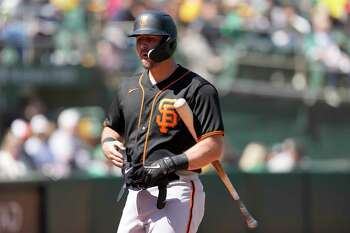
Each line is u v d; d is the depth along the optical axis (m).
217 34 52.16
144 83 17.67
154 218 17.27
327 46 55.41
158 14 17.25
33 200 33.53
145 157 17.39
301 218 41.25
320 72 54.72
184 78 17.45
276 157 45.12
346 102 55.19
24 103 48.62
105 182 35.41
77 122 40.78
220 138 17.16
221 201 38.16
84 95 49.47
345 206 43.38
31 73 47.53
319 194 42.28
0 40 46.75
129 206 17.64
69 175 34.75
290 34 54.84
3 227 32.38
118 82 49.59
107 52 49.41
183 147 17.31
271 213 39.94
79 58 48.59
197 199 17.50
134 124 17.61
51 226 33.81
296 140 51.28
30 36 47.31
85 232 34.72
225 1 53.44
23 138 37.16
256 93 53.06
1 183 32.53
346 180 43.62
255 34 53.56
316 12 56.22
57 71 48.06
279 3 55.72
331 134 54.69
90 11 49.66
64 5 48.81
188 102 17.20
